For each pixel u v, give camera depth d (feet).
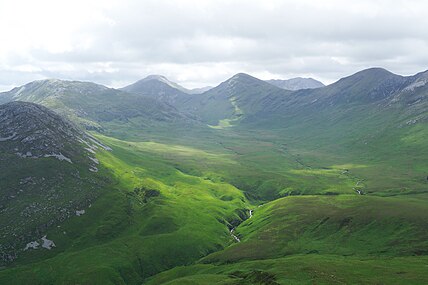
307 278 441.68
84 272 591.78
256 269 540.11
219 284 475.72
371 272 463.83
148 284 591.37
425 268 478.59
